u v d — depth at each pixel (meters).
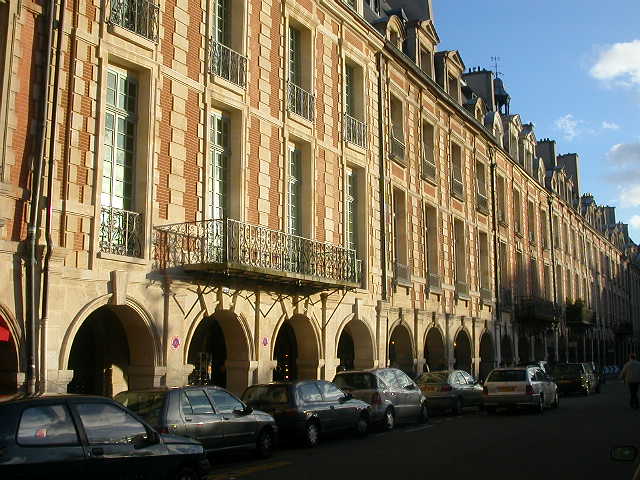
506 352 37.88
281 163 19.25
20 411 6.88
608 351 65.81
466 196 33.09
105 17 14.05
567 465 11.80
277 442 13.24
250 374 17.19
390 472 11.16
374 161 24.39
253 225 16.78
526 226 42.94
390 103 26.14
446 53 31.88
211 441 11.48
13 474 6.50
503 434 16.44
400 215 26.52
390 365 26.31
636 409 24.09
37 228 12.33
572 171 61.09
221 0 18.19
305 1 21.11
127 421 7.93
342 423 15.29
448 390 21.98
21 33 12.48
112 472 7.46
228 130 17.83
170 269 15.01
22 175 12.23
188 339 15.38
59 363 12.48
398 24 27.28
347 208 22.66
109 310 15.12
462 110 32.44
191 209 15.87
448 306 29.89
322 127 21.44
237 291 16.84
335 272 19.84
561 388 33.34
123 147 14.71
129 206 14.67
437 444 14.68
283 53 19.83
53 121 12.86
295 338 21.56
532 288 43.62
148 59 15.02
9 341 11.87
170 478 8.26
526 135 44.41
